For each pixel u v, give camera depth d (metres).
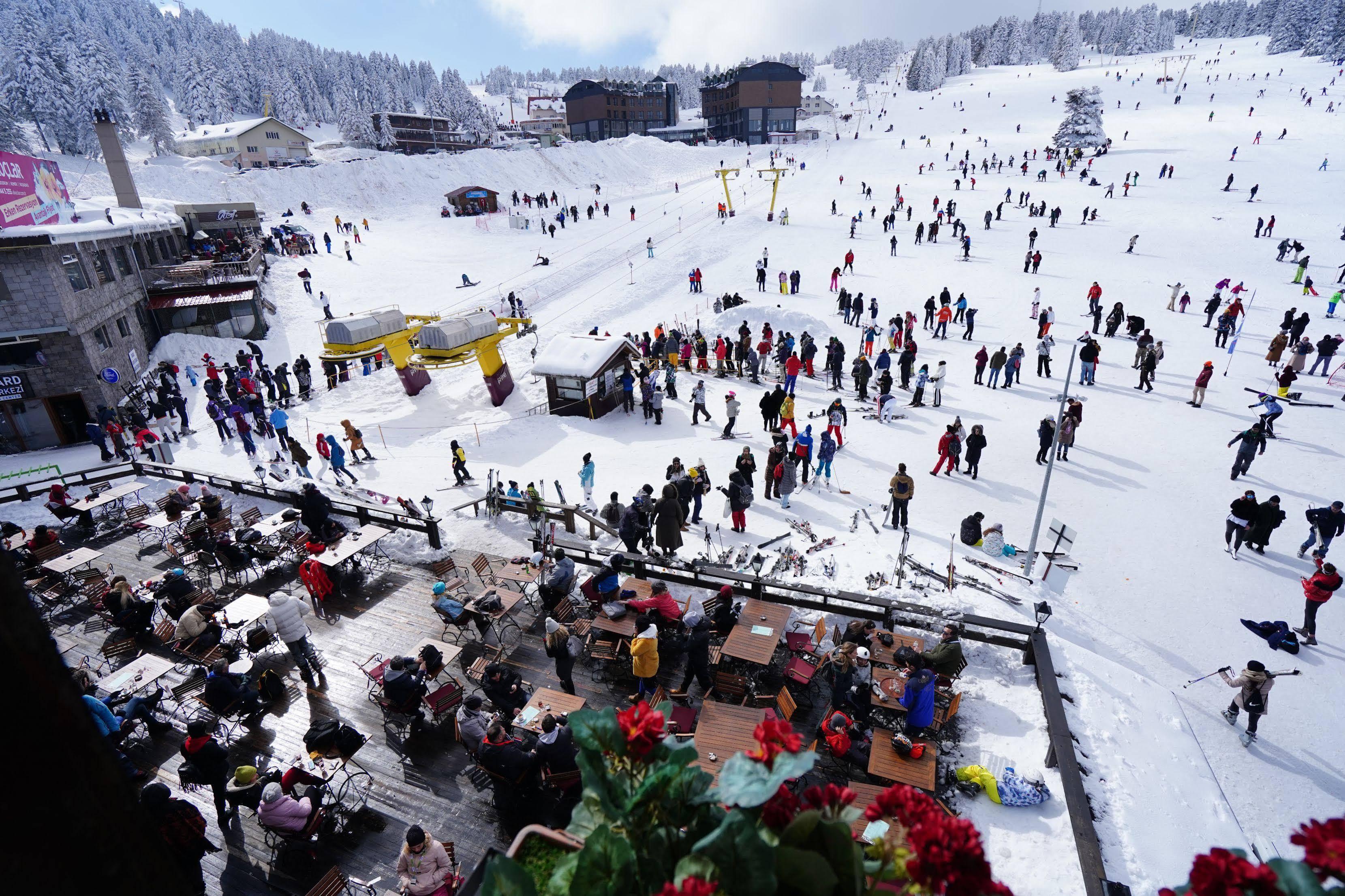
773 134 109.06
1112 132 79.25
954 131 97.69
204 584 12.50
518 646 10.46
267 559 13.05
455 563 13.03
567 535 14.20
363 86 148.75
